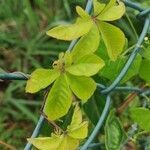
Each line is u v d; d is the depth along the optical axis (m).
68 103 0.26
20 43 0.98
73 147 0.27
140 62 0.31
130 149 0.63
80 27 0.26
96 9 0.27
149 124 0.31
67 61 0.26
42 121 0.28
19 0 1.02
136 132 0.34
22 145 0.87
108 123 0.32
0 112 0.92
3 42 0.97
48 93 0.27
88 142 0.31
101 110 0.36
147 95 0.34
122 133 0.32
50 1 1.01
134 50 0.31
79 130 0.27
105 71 0.31
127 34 0.43
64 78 0.26
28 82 0.26
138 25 0.36
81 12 0.27
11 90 0.92
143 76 0.31
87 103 0.36
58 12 0.99
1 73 0.27
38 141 0.27
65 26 0.26
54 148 0.27
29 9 1.00
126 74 0.32
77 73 0.26
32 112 0.92
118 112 0.38
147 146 0.39
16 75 0.27
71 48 0.28
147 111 0.30
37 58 0.99
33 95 0.94
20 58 0.98
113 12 0.27
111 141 0.32
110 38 0.27
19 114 0.92
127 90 0.33
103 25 0.27
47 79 0.26
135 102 0.47
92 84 0.26
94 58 0.26
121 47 0.27
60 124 0.33
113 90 0.31
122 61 0.31
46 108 0.26
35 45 0.96
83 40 0.27
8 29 1.01
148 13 0.32
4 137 0.87
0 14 1.03
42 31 0.92
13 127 0.91
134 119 0.31
